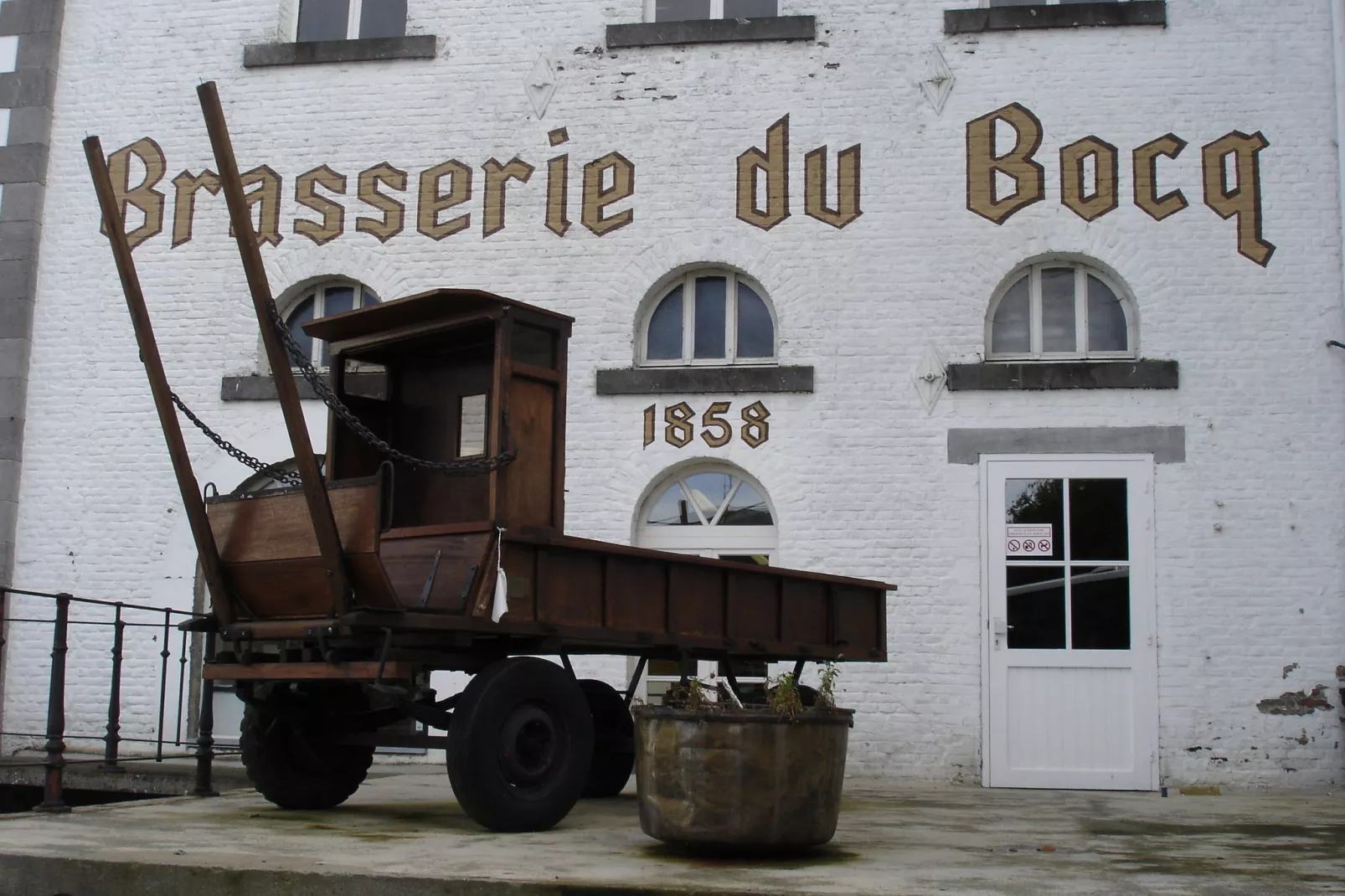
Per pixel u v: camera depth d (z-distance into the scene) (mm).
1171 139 11203
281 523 6980
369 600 6602
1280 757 10406
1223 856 6266
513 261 11820
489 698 6641
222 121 6484
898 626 10891
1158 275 11062
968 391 11078
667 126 11797
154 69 12602
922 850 6336
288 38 12641
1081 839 6930
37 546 12023
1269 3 11281
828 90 11641
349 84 12281
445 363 8117
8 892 5656
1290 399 10781
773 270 11469
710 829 5793
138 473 12031
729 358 11641
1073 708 10656
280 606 7066
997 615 10812
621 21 12023
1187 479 10766
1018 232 11250
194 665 11742
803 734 5930
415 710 6652
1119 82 11328
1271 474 10703
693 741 5855
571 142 11898
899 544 10969
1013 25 11469
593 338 11609
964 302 11219
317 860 5617
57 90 12727
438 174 12047
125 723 11711
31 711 11828
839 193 11492
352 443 8070
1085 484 10883
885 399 11164
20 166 12531
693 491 11484
